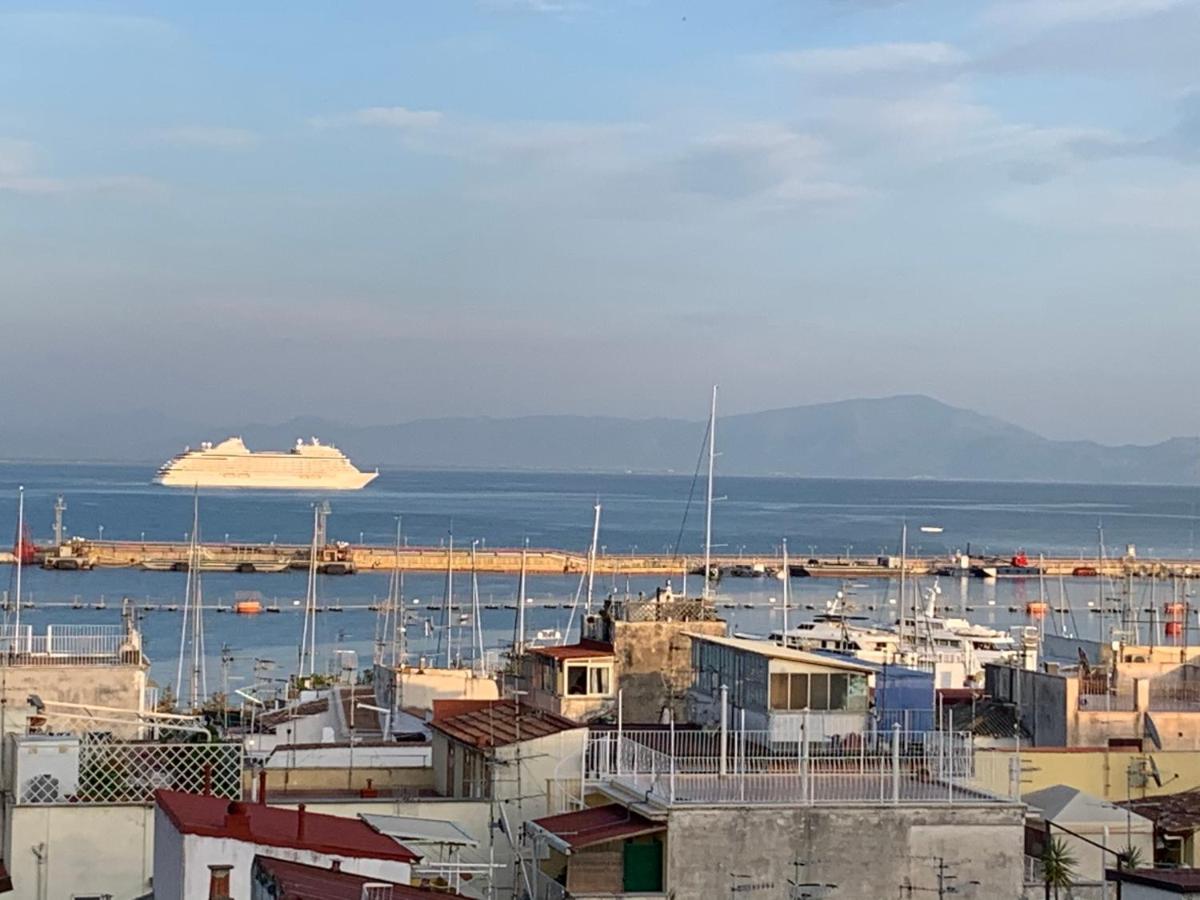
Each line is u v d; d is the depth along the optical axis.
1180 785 65.50
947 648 167.62
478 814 55.00
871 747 54.09
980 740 70.94
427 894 35.72
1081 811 57.31
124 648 75.94
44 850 47.91
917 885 45.72
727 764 50.88
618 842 45.56
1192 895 36.97
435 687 101.44
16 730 59.31
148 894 46.03
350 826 43.25
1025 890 48.16
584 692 80.75
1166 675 78.00
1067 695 74.06
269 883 33.66
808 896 45.25
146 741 54.47
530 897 47.41
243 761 53.91
